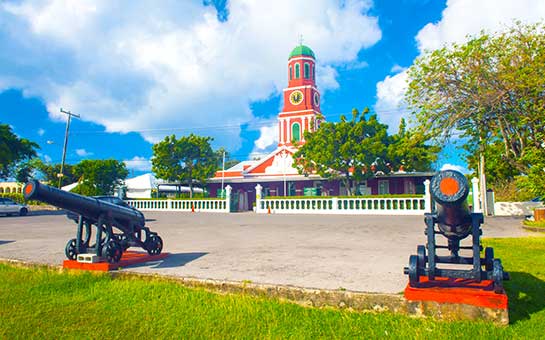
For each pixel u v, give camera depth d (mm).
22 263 7559
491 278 4426
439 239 10906
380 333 4102
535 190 13141
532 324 4180
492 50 16781
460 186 4195
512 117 16875
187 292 5500
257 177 38094
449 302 4418
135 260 7277
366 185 33969
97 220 7027
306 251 8828
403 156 26484
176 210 32031
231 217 22703
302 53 45344
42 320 4609
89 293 5652
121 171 38500
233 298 5273
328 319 4535
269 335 4137
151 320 4598
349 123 28312
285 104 45281
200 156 34469
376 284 5453
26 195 6031
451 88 17422
